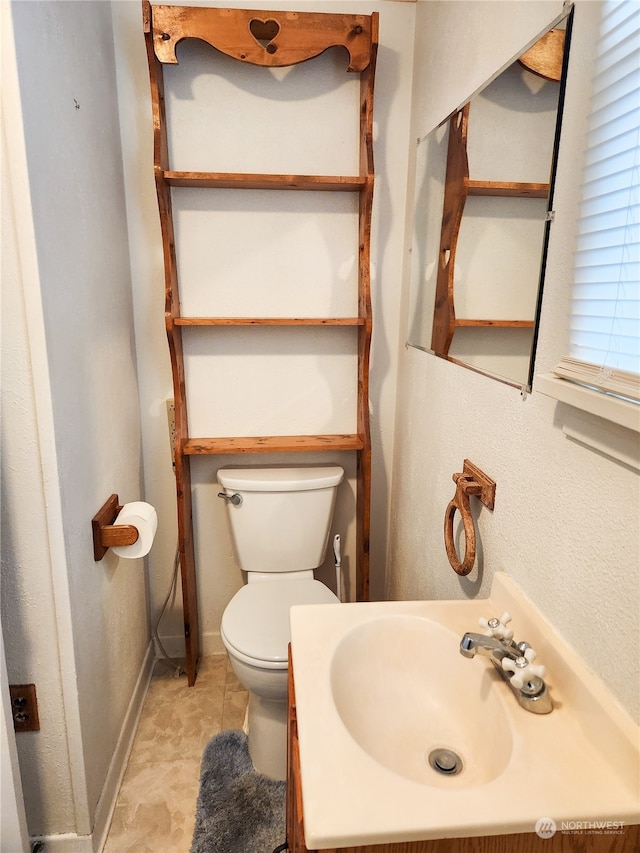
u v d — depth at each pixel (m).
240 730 1.86
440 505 1.53
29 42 1.12
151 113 1.83
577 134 0.85
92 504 1.46
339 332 2.02
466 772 0.91
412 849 0.68
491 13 1.18
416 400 1.78
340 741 0.79
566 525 0.89
